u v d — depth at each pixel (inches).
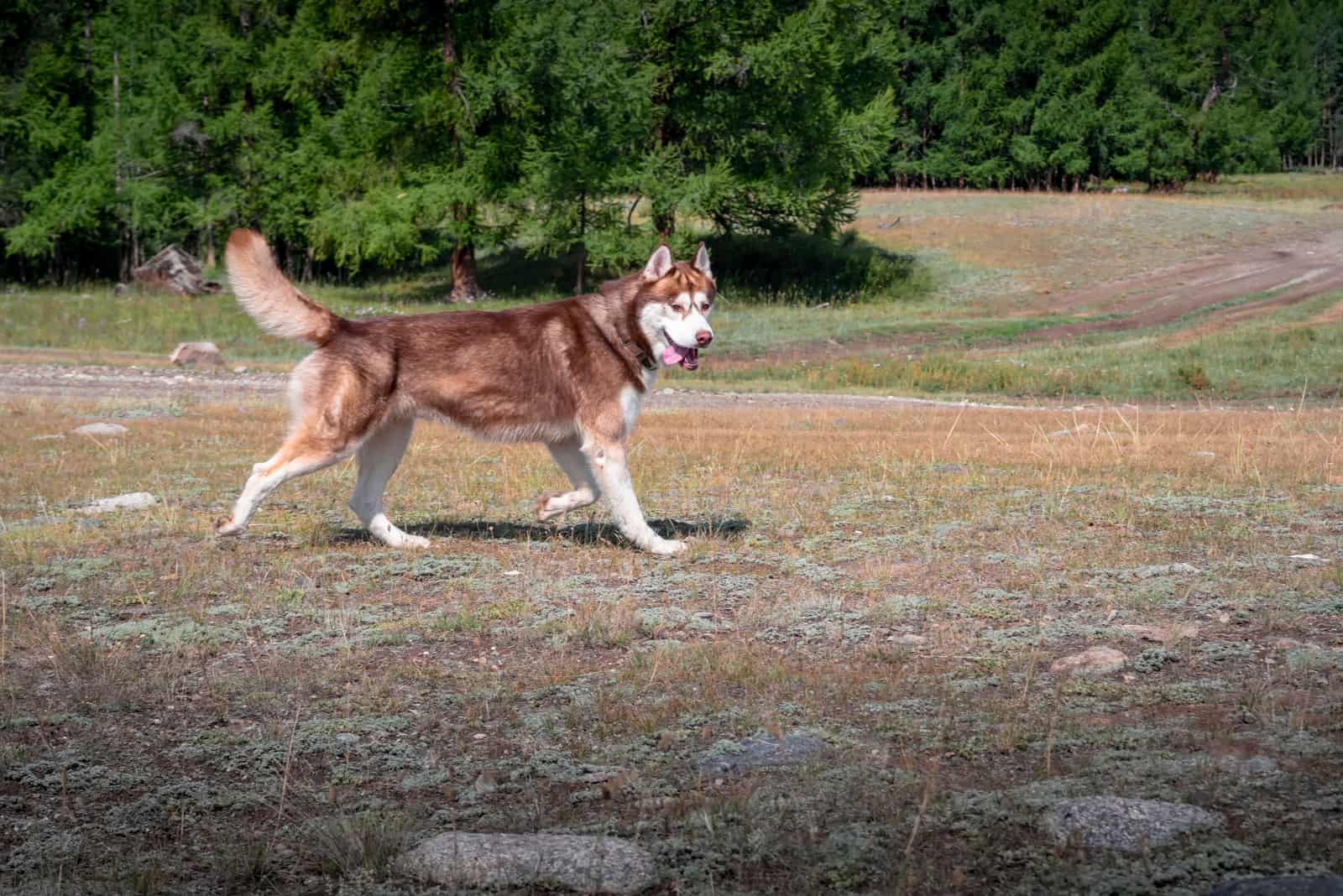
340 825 136.9
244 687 195.9
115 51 1883.6
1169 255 1803.6
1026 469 446.9
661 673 196.7
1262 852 122.0
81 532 323.9
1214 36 3452.3
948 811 136.6
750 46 1585.9
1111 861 123.2
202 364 1024.2
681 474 438.3
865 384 1058.1
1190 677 192.1
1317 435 567.2
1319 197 2738.7
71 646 217.9
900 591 256.1
